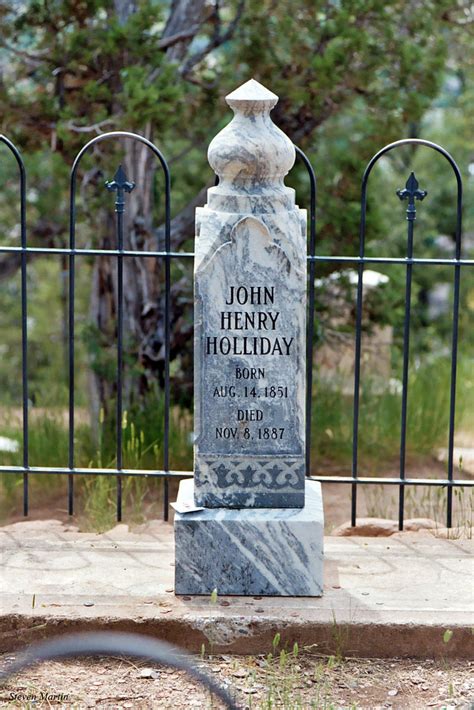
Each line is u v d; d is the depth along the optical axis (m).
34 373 12.69
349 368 8.66
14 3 7.73
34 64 7.80
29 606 4.16
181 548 4.27
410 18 7.70
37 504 7.14
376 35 7.61
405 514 6.35
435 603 4.22
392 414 7.80
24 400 5.08
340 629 4.07
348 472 7.53
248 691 3.83
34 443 7.50
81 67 7.67
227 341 4.24
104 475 5.38
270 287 4.20
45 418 7.77
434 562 4.60
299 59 7.51
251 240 4.17
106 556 4.64
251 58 7.63
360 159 8.12
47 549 4.71
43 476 7.32
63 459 7.38
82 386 11.05
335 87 7.44
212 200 4.22
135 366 7.97
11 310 13.33
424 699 3.81
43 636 4.09
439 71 7.71
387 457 7.71
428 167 13.88
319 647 4.09
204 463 4.31
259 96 4.13
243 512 4.30
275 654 4.09
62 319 12.25
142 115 7.02
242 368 4.26
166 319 4.97
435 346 12.69
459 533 5.00
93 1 7.40
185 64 7.91
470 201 13.93
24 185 4.87
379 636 4.07
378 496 6.97
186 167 10.14
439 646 4.07
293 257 4.18
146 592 4.31
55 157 7.79
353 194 8.20
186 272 8.13
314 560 4.26
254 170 4.15
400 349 9.38
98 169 7.82
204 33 8.05
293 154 4.23
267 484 4.32
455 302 4.91
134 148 7.88
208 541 4.27
